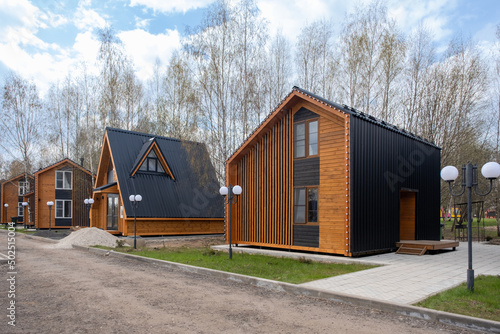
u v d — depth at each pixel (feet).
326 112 41.22
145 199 68.28
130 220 65.62
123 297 22.08
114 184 71.72
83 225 102.06
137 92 111.24
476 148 94.99
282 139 46.14
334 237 39.06
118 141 74.28
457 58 74.64
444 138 74.64
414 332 16.15
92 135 96.02
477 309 18.31
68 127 114.32
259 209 48.42
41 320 17.31
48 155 128.98
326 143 41.01
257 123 73.82
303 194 43.14
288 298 22.21
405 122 78.54
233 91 65.72
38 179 97.86
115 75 94.68
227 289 24.64
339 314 18.84
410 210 49.65
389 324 17.26
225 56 65.51
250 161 50.34
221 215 76.48
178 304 20.54
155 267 34.32
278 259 37.22
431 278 26.61
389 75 69.92
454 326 17.02
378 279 26.18
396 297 20.72
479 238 64.28
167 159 78.33
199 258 37.45
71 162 100.68
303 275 27.71
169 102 95.86
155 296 22.43
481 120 82.79
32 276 28.91
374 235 40.09
